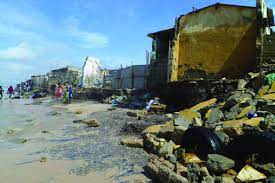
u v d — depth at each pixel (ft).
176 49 71.05
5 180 26.89
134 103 80.33
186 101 61.62
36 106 114.21
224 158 25.59
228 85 54.39
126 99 92.38
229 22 66.59
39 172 29.50
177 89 64.59
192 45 70.28
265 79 46.42
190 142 30.58
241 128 30.94
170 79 70.23
